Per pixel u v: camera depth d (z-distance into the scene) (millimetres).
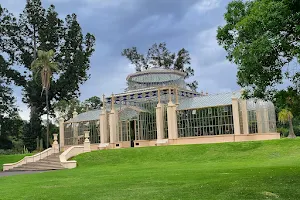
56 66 56094
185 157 38656
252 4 19422
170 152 40969
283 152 35188
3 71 73250
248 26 16156
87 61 79625
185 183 18453
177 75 64688
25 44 77875
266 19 14945
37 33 77938
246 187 16031
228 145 40188
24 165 44781
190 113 53531
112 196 15680
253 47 15547
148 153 41844
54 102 79500
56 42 78438
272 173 20781
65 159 42500
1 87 72562
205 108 52375
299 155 33219
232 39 19422
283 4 14734
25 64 76750
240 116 51000
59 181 23266
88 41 79812
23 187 20656
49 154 50781
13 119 74062
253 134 49969
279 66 17625
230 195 14531
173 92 57594
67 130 63312
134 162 39312
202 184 17516
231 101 50938
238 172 22859
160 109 55375
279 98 18781
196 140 52219
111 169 32250
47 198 15938
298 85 18578
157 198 14680
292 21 15305
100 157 42906
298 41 16859
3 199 16141
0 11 75688
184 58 89312
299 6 14758
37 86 72438
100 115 59250
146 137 57281
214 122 51656
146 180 20781
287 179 17969
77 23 78812
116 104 61531
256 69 16750
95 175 26484
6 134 75125
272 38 15242
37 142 71750
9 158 52531
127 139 57188
